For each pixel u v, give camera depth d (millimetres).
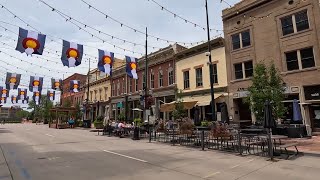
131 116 34969
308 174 7117
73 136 21047
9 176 6898
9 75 25828
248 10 21531
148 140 17281
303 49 18078
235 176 6867
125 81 37219
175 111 21297
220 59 23219
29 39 13180
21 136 20891
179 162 8898
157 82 30516
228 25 22938
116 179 6543
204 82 24359
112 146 13711
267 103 10523
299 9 18344
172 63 28594
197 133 14656
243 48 21531
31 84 28906
